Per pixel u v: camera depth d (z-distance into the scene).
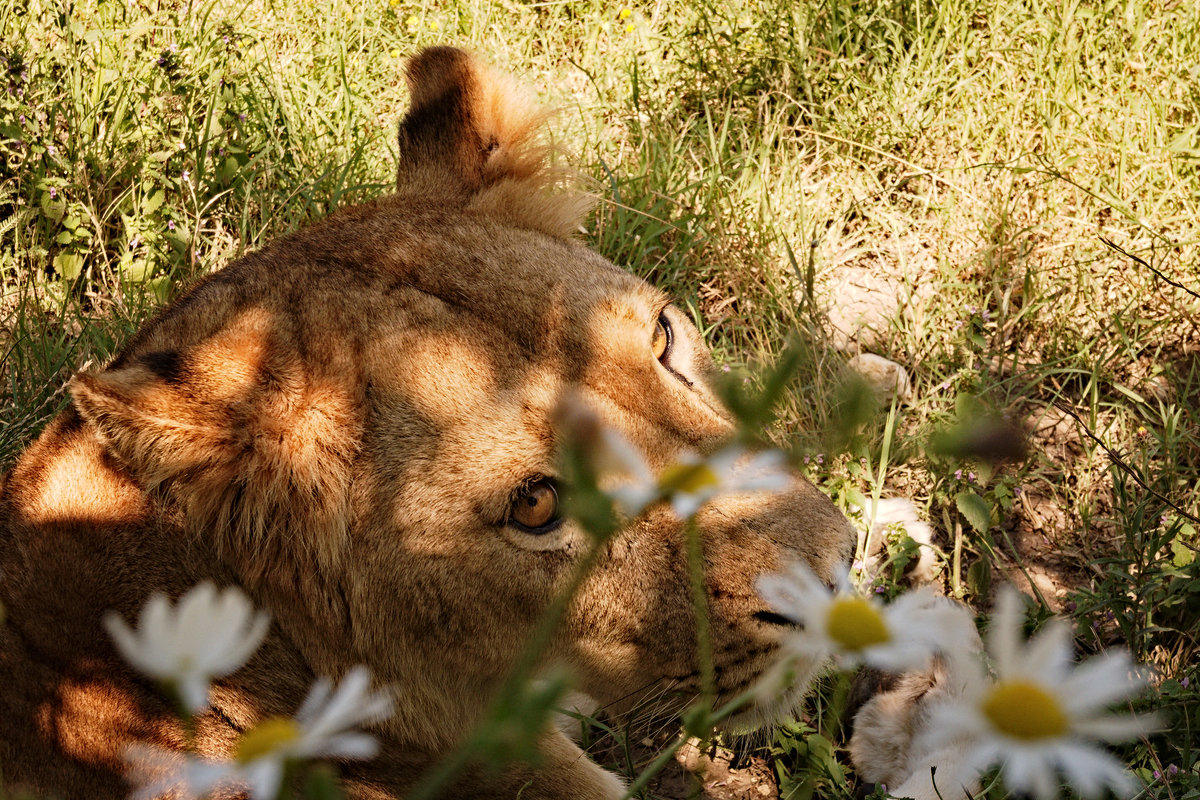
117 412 0.76
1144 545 1.29
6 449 1.39
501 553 0.84
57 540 0.83
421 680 0.87
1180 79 1.91
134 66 1.93
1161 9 2.02
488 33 2.17
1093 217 1.77
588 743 1.10
